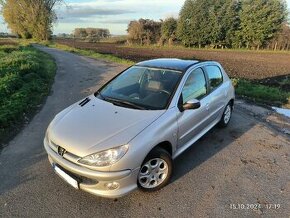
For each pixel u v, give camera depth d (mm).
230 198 3969
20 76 10875
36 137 5871
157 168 3984
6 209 3680
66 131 3865
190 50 49812
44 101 8664
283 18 56375
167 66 5086
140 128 3758
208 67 5613
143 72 5148
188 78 4816
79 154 3498
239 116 7559
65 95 9484
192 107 4297
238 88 10984
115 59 21062
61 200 3871
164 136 3941
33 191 4059
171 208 3742
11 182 4266
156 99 4430
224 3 58656
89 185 3559
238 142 5832
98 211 3668
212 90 5562
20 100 7914
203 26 59406
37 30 57719
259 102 9414
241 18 57781
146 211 3680
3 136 5848
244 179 4453
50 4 57656
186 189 4145
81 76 13289
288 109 8711
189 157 5109
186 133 4586
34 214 3602
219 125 6426
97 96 4957
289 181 4441
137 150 3547
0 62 13711
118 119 3973
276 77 17000
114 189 3539
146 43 65375
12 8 59438
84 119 4086
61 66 16859
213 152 5340
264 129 6633
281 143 5879
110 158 3428
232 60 30922
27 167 4680
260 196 4039
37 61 15953
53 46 39156
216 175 4535
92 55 24422
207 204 3832
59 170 3787
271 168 4828
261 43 57000
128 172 3510
